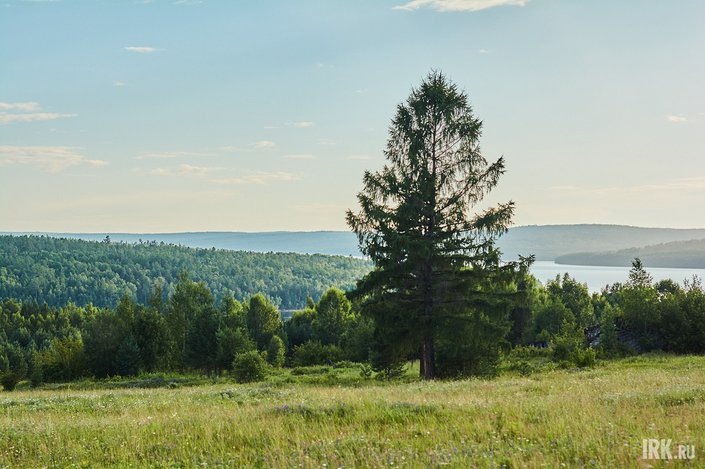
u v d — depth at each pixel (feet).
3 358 368.68
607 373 97.35
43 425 47.42
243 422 43.21
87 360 231.91
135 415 53.62
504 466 28.71
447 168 110.73
